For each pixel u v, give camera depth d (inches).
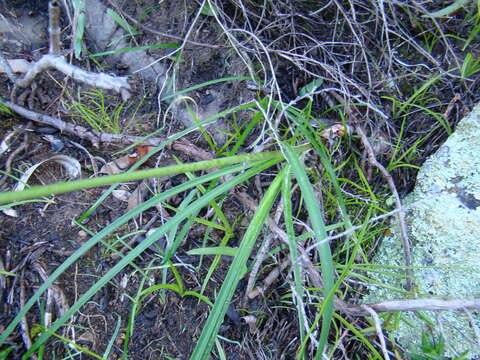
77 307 15.6
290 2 24.5
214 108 24.5
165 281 19.9
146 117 23.7
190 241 21.6
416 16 24.9
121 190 21.7
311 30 25.5
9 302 18.0
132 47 24.2
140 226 21.3
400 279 22.0
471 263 20.2
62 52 23.4
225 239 20.4
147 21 24.9
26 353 16.1
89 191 21.3
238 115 24.3
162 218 21.2
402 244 22.4
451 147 22.3
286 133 22.0
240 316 20.9
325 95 24.8
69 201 20.8
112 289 19.8
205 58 24.7
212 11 22.2
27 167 20.7
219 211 19.9
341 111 24.1
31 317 18.1
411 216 22.5
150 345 19.4
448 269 20.7
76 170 21.5
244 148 23.8
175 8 24.9
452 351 18.4
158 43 24.8
